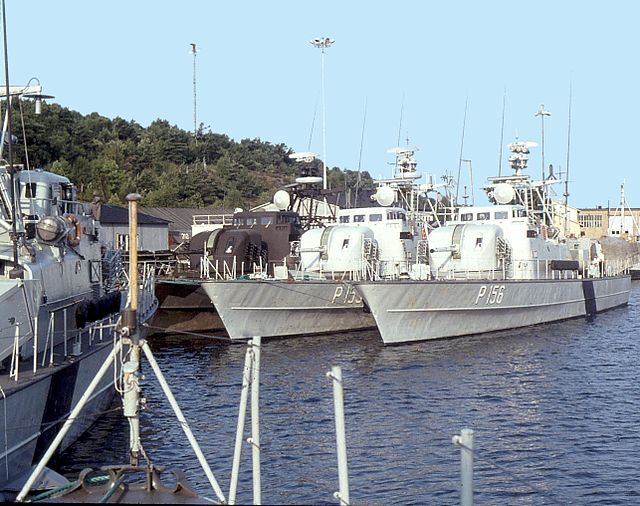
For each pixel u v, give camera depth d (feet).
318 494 54.13
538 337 129.80
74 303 70.13
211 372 98.94
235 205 319.27
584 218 354.13
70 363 60.03
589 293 166.71
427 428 69.72
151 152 353.51
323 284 130.52
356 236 135.44
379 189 152.97
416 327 122.42
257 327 126.31
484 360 106.73
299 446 65.62
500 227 141.28
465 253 135.95
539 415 75.92
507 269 140.97
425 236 154.81
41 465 34.58
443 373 97.14
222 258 144.97
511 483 56.75
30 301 57.41
